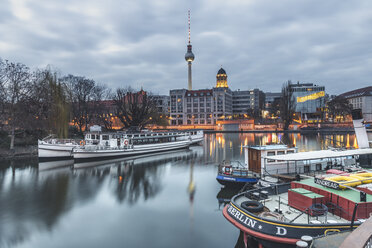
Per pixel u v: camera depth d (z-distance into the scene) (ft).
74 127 231.91
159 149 166.91
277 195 51.13
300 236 33.19
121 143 147.23
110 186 84.43
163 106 582.35
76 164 120.16
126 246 44.98
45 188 82.23
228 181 71.41
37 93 168.76
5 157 135.85
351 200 36.04
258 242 36.70
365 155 67.87
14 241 47.34
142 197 72.69
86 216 58.90
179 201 68.85
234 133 423.64
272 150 72.28
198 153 166.40
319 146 199.72
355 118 70.08
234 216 40.37
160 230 51.24
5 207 64.85
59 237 48.75
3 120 157.17
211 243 45.68
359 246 14.20
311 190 42.83
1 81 154.30
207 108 538.47
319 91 540.93
